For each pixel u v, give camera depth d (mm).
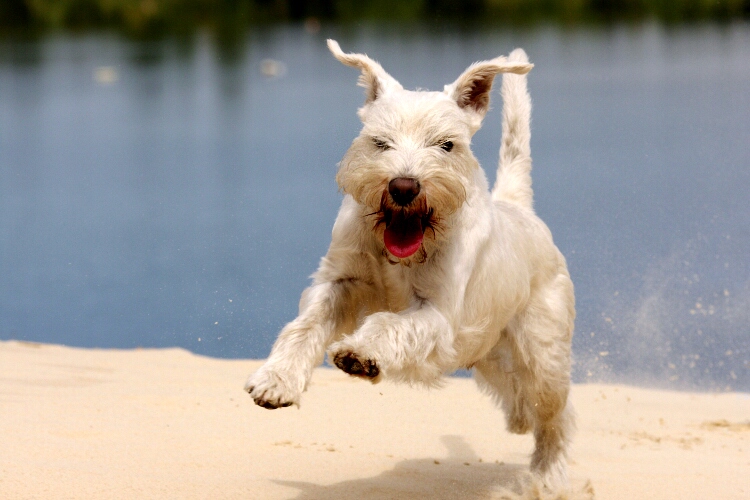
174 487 6527
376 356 5594
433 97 6570
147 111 36312
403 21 70812
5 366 10547
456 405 10117
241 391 9969
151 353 12055
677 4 66625
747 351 12445
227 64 49406
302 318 6121
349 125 30266
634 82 37031
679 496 7180
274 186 23109
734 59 42000
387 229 6195
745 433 9461
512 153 8250
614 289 14211
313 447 8008
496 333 7184
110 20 77125
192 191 23094
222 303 15320
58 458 7098
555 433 7770
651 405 10664
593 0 69438
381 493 6738
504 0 71812
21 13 75938
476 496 6953
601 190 20750
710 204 19516
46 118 35812
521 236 7363
